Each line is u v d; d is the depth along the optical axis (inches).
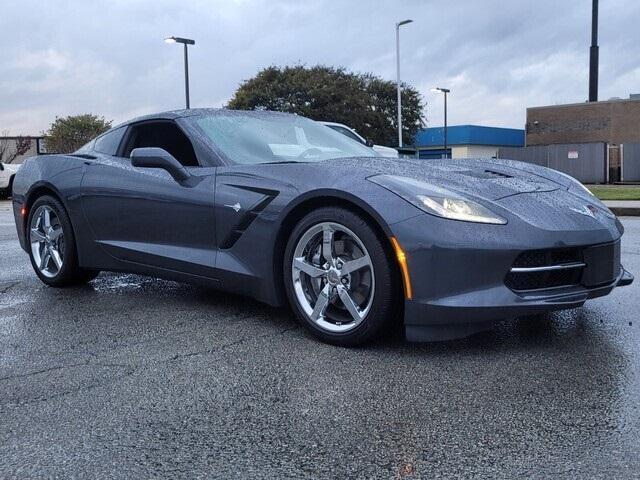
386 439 88.2
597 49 1583.4
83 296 181.2
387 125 1690.5
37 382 111.7
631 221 415.8
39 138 1546.5
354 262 125.1
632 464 79.7
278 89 1619.1
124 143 178.2
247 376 113.3
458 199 120.6
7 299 178.7
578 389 104.7
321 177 130.4
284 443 87.7
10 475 80.0
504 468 79.6
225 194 144.0
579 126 1873.8
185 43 1082.7
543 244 116.7
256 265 139.3
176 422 94.9
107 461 83.4
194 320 151.4
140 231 164.2
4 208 629.6
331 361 120.6
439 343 130.2
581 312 154.0
